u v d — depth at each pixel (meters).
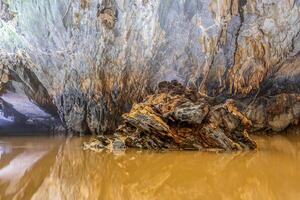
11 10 12.66
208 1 14.08
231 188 5.48
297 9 13.82
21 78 13.92
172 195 5.13
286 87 15.25
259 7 14.01
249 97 15.19
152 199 4.90
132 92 14.65
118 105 14.49
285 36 14.38
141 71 14.66
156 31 14.30
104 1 13.37
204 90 15.11
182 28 14.48
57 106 14.39
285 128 15.35
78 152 9.76
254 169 7.11
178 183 5.93
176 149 10.13
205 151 9.87
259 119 15.12
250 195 5.01
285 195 4.97
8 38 13.06
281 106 15.23
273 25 14.24
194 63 14.95
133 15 13.81
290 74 15.09
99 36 13.75
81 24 13.44
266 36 14.50
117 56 14.20
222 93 15.12
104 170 7.20
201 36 14.63
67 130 14.83
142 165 7.71
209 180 6.10
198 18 14.36
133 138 10.60
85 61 13.94
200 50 14.80
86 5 13.20
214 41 14.68
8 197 5.09
